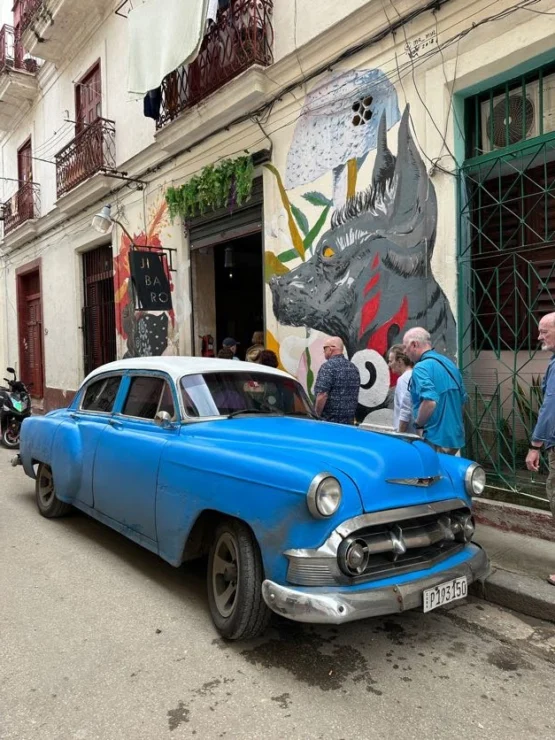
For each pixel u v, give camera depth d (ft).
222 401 13.97
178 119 28.07
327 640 11.05
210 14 24.18
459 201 17.84
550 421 12.25
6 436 34.14
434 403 13.88
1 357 62.44
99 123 37.63
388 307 19.70
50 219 48.14
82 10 38.32
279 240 24.30
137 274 30.58
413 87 18.72
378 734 8.28
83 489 16.12
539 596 12.21
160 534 12.39
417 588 9.47
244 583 10.20
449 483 11.41
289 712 8.77
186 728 8.38
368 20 19.81
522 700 9.22
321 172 22.12
